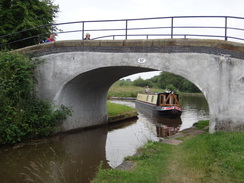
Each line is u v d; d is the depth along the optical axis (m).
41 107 10.12
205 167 5.36
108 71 11.63
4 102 8.89
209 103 8.77
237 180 4.72
